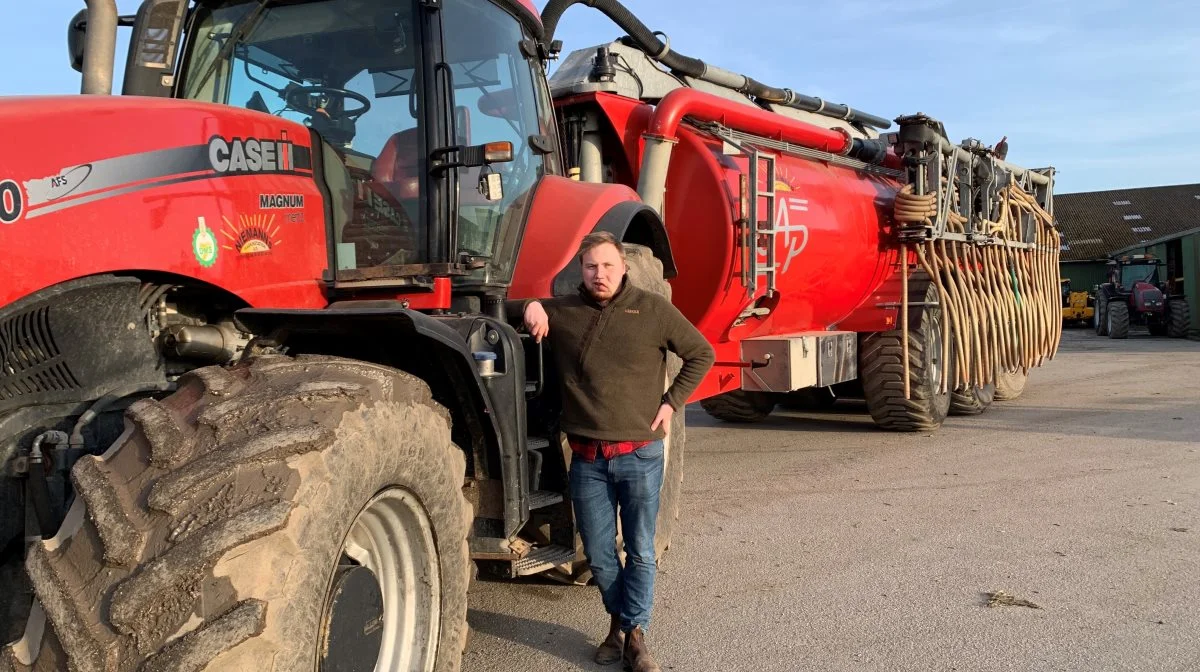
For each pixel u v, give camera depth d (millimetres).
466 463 3439
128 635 2117
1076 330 28984
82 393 2697
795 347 7266
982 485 6672
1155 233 39281
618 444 3623
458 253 3844
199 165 3004
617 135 6676
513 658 3904
